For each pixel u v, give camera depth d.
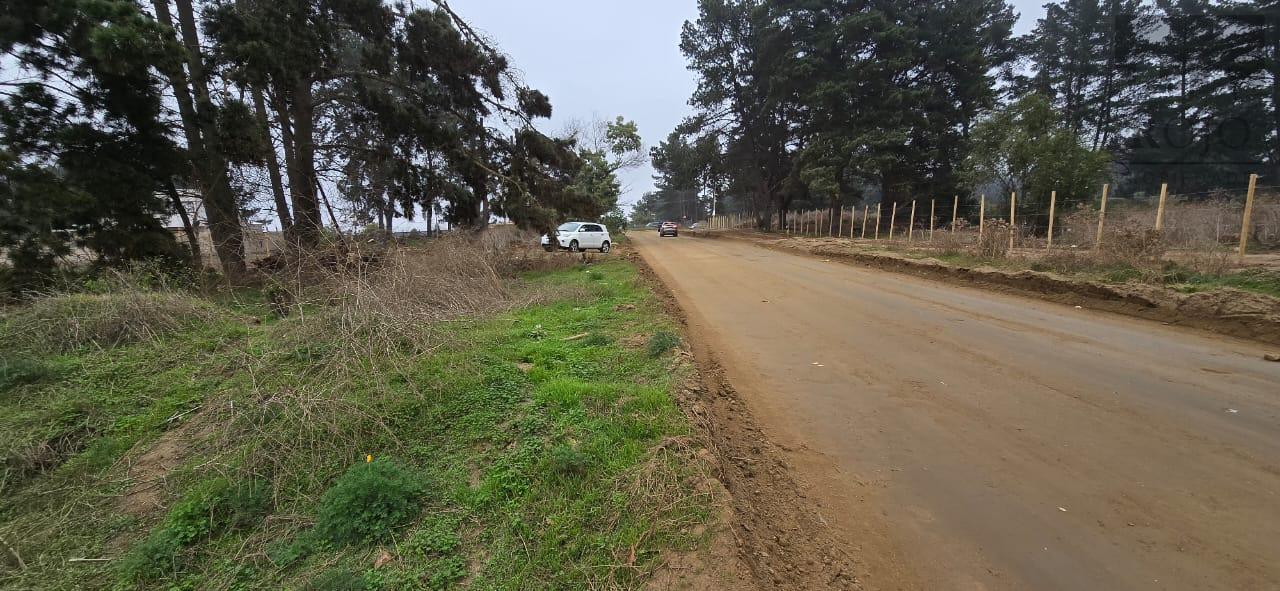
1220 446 3.79
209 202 12.45
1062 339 6.70
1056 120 19.41
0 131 10.20
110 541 3.01
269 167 14.00
